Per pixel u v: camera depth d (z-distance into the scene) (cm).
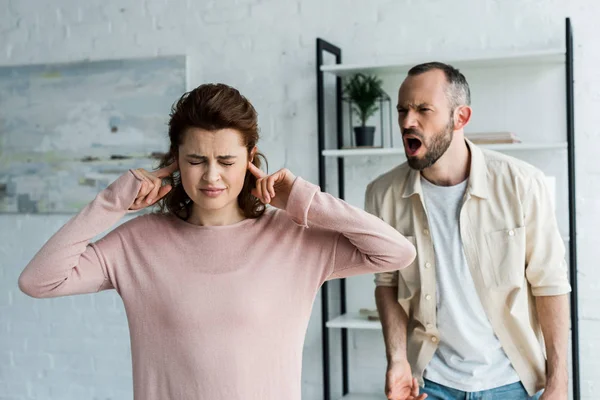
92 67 359
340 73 318
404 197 214
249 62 342
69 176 363
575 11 301
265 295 142
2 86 372
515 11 307
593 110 300
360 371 332
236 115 135
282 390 143
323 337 312
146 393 142
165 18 352
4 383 377
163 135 350
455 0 314
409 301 217
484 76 312
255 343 140
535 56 286
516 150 309
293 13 336
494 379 207
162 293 141
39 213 369
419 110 206
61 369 370
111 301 363
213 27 346
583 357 304
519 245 205
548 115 305
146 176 143
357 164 330
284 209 148
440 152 207
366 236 145
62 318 369
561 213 305
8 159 372
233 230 147
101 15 361
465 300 208
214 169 135
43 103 366
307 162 336
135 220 150
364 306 332
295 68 336
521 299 207
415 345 215
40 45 369
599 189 301
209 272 142
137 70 353
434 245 211
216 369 138
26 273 140
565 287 206
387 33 323
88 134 360
